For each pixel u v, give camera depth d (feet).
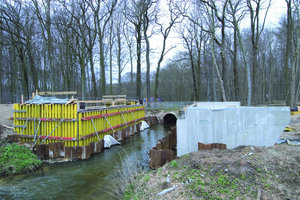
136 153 42.78
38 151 36.29
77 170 32.76
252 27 71.77
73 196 24.08
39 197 23.98
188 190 17.13
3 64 119.34
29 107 42.52
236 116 27.63
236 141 27.66
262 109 26.89
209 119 28.25
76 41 95.25
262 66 149.79
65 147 37.24
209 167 19.63
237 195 15.79
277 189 16.15
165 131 72.02
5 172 29.71
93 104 74.23
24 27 87.10
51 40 90.68
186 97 203.31
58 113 40.55
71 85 117.08
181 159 23.63
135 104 75.77
